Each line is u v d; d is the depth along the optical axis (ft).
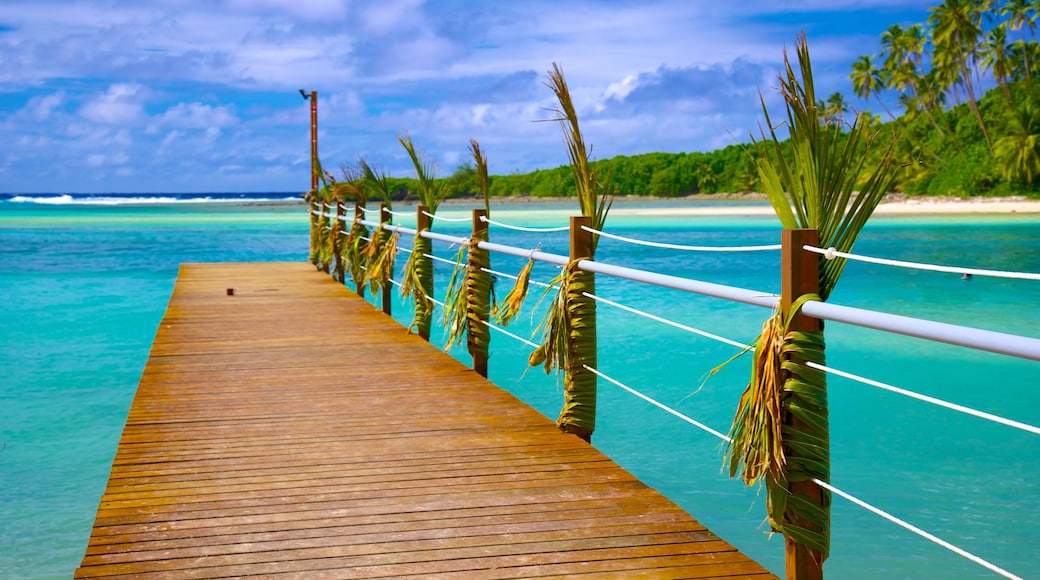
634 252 82.94
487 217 17.87
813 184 7.43
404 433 12.92
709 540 8.85
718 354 28.40
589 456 11.75
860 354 28.45
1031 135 220.02
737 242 94.07
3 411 21.44
